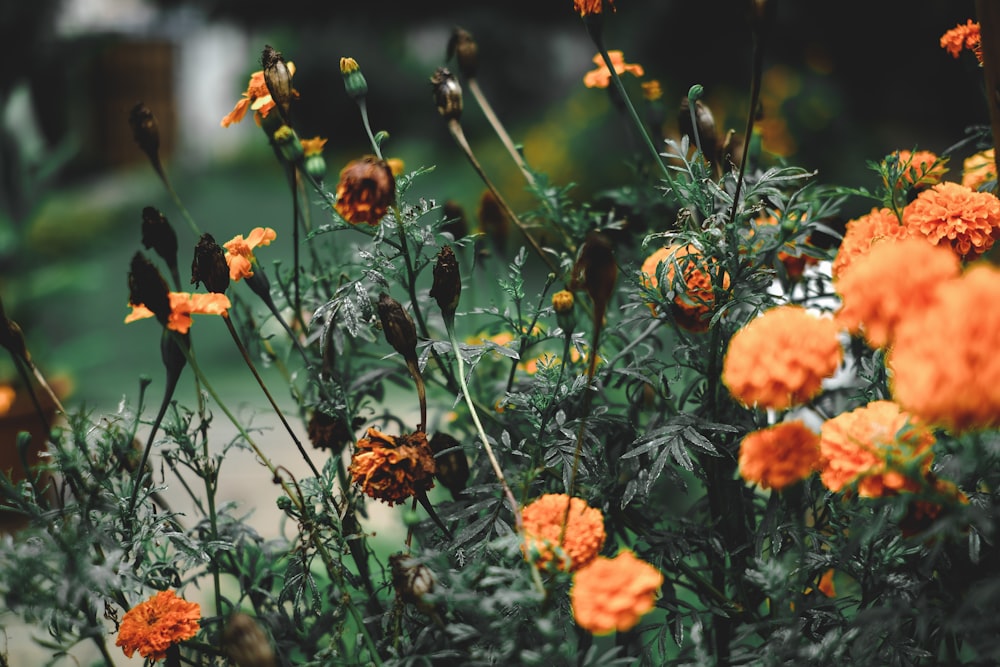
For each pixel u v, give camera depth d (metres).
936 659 0.85
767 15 0.85
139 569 0.92
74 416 0.92
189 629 0.89
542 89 8.05
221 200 7.71
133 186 8.32
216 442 2.49
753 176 1.04
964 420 0.70
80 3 8.74
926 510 0.79
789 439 0.78
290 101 1.00
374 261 0.97
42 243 5.79
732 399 0.97
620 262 1.11
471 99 7.96
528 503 0.91
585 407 0.85
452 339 0.91
